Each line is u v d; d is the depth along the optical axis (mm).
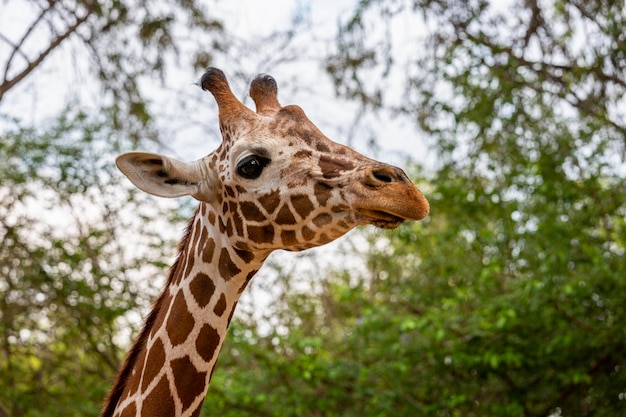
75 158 9664
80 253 9734
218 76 4012
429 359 8688
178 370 3734
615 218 9352
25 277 9664
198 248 3850
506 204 9258
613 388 8703
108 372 10766
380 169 3467
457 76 9555
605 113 9188
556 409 9312
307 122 3771
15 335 9922
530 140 9320
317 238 3621
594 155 8945
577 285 8023
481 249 9352
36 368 10898
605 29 9211
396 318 8367
